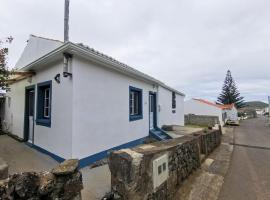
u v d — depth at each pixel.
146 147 3.88
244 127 27.98
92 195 3.56
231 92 56.81
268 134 19.16
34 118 6.98
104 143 6.45
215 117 23.73
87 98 5.77
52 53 5.34
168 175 3.82
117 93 7.34
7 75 5.73
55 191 2.09
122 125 7.62
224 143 13.12
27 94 7.73
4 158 5.45
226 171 6.48
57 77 5.74
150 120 10.97
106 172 4.97
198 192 4.51
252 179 5.75
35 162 5.27
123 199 2.67
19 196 1.88
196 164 6.15
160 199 3.40
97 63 6.22
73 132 5.21
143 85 9.82
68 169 2.22
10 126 9.20
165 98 13.09
